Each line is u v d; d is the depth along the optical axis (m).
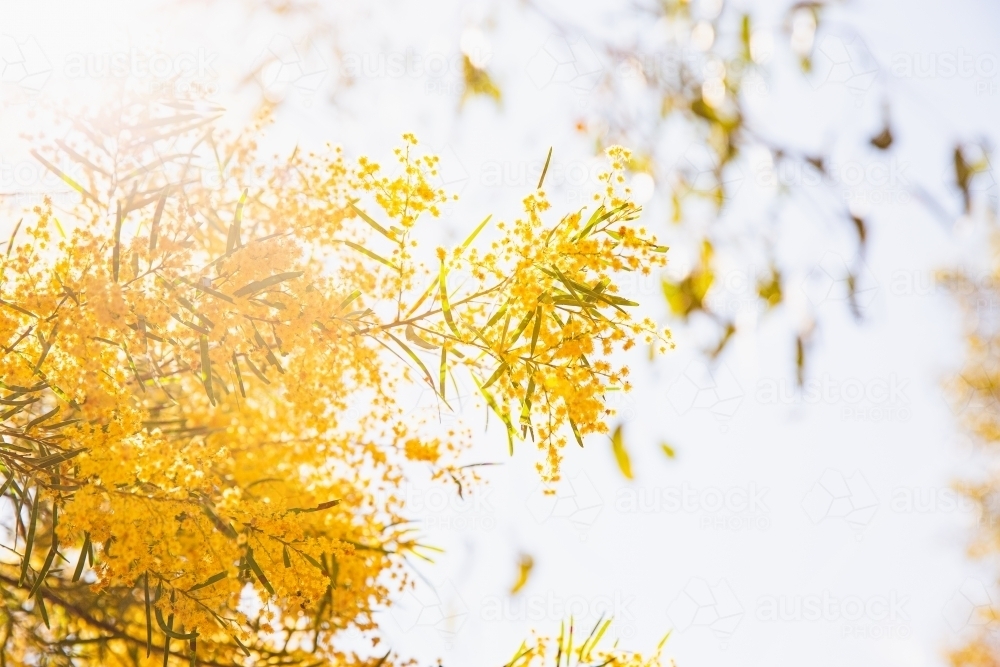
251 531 1.69
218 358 1.68
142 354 1.69
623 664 1.79
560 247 1.69
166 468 1.67
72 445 1.69
